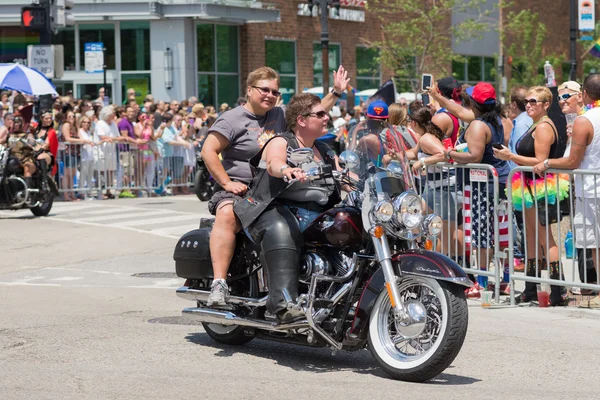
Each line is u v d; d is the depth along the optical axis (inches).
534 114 869.8
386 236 586.9
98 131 1899.6
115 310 816.3
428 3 3026.6
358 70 3134.8
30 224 1454.2
